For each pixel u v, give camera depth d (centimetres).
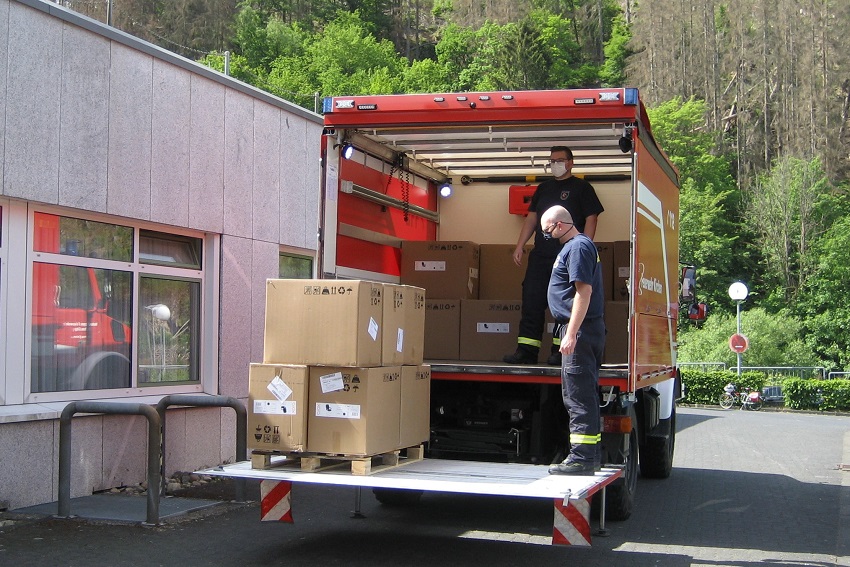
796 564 691
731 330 4459
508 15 8262
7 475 782
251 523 784
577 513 598
